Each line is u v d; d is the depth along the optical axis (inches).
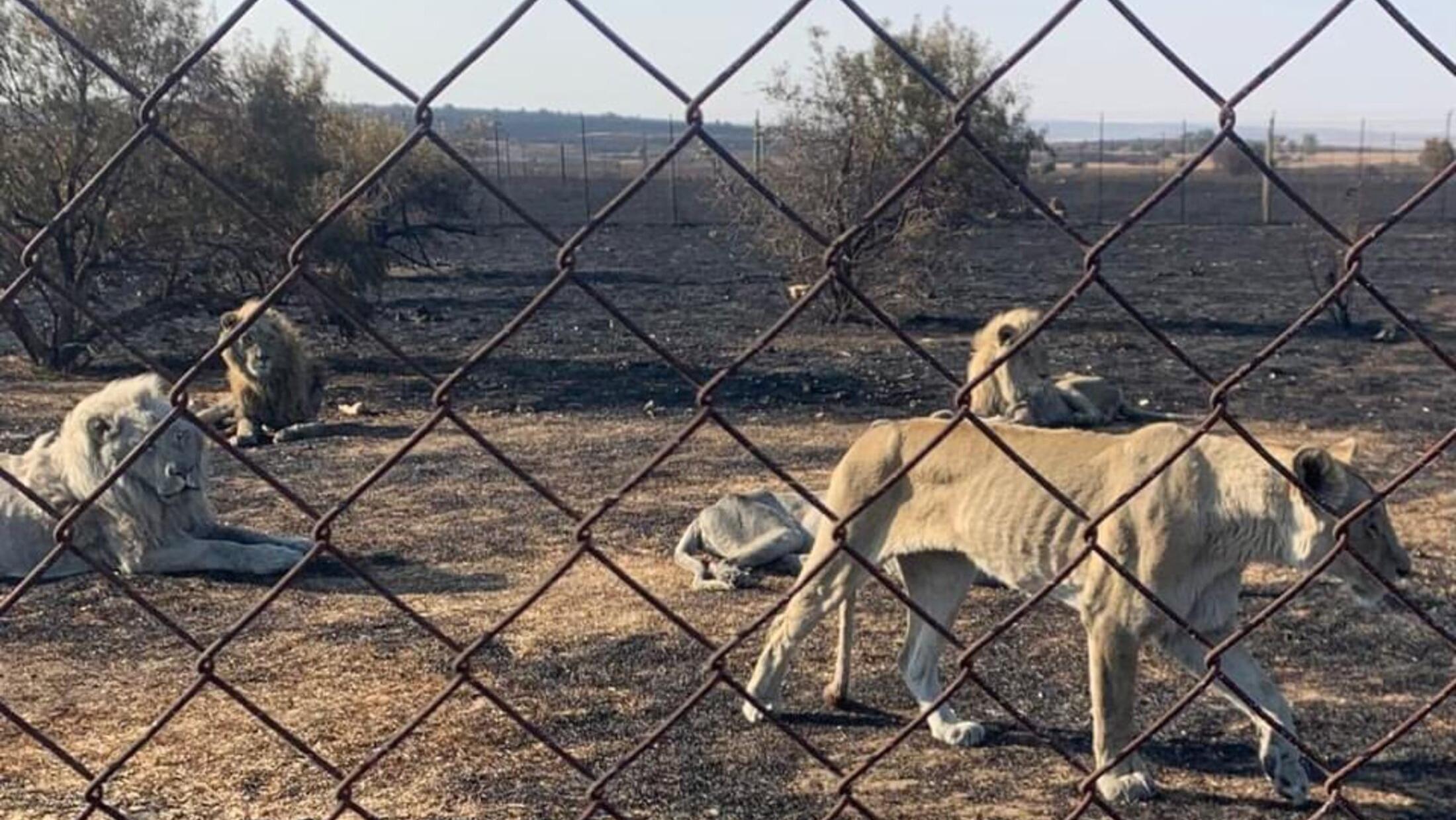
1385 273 1187.3
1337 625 316.8
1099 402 568.4
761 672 251.8
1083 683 278.4
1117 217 1908.2
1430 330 860.6
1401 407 615.2
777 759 239.8
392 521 425.4
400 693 270.7
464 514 434.3
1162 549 213.3
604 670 285.1
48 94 697.0
